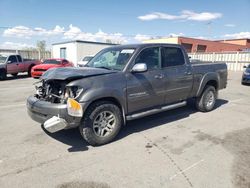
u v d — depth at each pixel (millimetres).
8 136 4844
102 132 4391
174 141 4594
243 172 3436
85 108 4062
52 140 4621
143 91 4887
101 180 3248
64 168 3559
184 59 5910
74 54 28938
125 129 5270
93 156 3951
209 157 3910
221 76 7031
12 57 16344
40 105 4246
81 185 3133
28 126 5477
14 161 3773
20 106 7637
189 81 5957
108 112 4410
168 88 5410
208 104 6785
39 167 3588
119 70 4668
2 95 9672
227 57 26391
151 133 5027
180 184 3148
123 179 3270
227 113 6727
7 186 3105
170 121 5875
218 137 4816
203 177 3311
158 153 4062
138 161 3775
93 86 4160
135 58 4812
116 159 3844
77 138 4719
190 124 5652
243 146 4363
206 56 28656
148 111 5145
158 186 3107
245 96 9648
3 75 15586
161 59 5340
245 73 13398
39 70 15711
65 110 3977
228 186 3100
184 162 3738
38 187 3088
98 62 5266
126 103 4652
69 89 4082
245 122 5859
